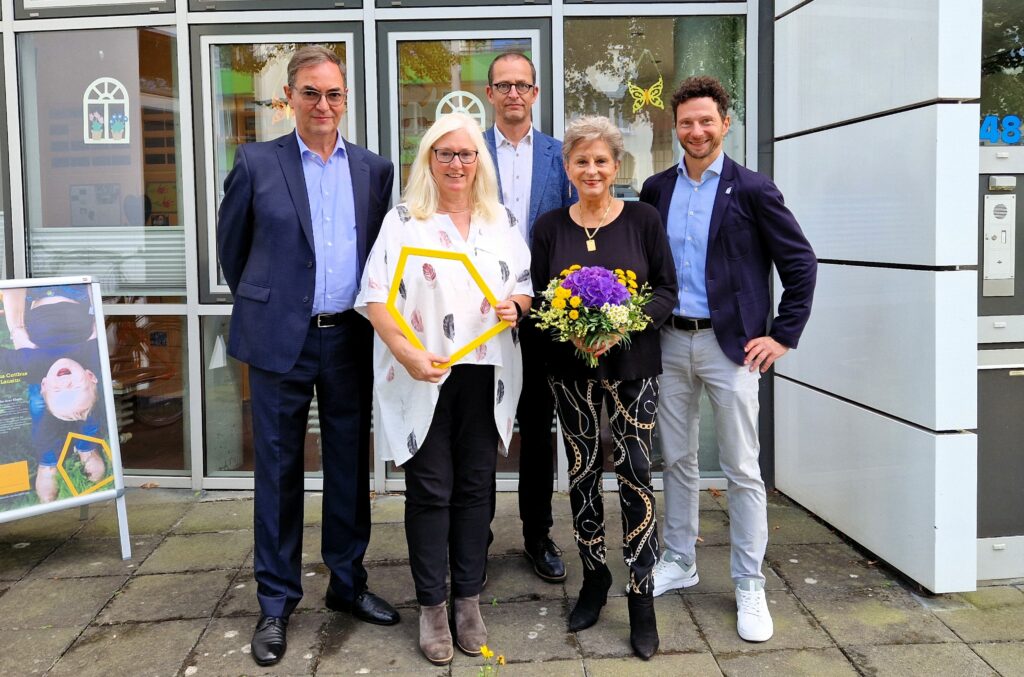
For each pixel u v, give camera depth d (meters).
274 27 3.93
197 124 3.97
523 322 2.79
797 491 3.76
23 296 3.17
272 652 2.49
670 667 2.44
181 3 3.92
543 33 3.89
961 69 2.66
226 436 4.14
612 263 2.44
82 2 3.98
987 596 2.88
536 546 3.05
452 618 2.61
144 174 4.07
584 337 2.27
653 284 2.52
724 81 3.96
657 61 3.94
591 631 2.65
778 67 3.80
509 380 2.53
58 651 2.59
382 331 2.35
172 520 3.71
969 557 2.79
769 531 3.47
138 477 4.14
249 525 3.64
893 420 2.99
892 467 3.00
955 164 2.69
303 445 2.65
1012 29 2.96
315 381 2.62
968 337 2.73
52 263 4.16
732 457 2.65
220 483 4.09
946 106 2.66
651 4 3.87
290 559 2.62
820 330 3.49
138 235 4.09
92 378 3.29
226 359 4.10
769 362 2.59
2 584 3.07
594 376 2.45
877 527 3.11
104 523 3.67
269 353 2.53
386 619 2.71
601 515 2.60
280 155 2.55
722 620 2.72
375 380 2.53
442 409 2.44
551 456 3.03
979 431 2.97
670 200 2.72
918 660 2.46
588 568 2.63
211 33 3.94
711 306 2.62
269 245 2.53
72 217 4.12
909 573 2.93
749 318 2.60
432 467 2.46
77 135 4.08
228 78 3.98
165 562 3.26
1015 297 2.97
